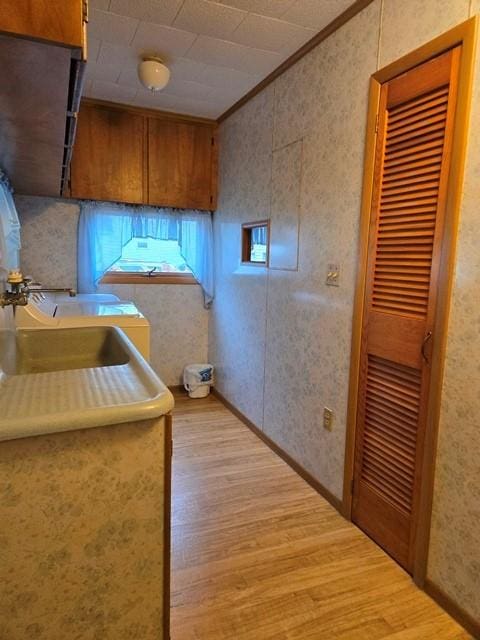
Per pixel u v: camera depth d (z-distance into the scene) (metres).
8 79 0.84
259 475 2.44
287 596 1.56
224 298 3.54
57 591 0.86
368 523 1.91
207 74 2.63
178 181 3.47
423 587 1.60
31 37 0.67
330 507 2.14
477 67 1.34
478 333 1.37
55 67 0.78
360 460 1.95
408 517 1.67
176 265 3.80
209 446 2.80
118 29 2.11
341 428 2.08
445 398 1.49
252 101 2.92
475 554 1.40
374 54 1.78
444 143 1.46
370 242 1.83
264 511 2.09
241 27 2.07
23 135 1.32
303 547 1.83
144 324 2.19
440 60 1.47
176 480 2.36
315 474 2.30
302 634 1.40
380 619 1.47
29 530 0.82
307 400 2.36
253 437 2.96
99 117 3.17
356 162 1.91
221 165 3.52
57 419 0.79
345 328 2.03
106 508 0.87
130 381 1.02
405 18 1.62
